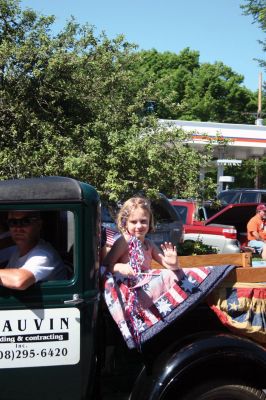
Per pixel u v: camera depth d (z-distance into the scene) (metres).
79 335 3.19
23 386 3.16
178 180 7.86
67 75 7.75
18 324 3.13
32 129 7.62
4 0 7.79
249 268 3.52
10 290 3.13
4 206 3.12
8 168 7.33
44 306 3.15
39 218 3.32
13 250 3.43
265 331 3.46
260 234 9.55
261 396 3.34
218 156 22.67
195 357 3.21
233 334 3.43
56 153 7.30
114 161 7.30
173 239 9.22
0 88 7.61
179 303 3.36
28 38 7.75
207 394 3.31
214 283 3.39
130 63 8.44
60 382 3.19
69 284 3.19
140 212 3.50
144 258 3.51
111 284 3.38
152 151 7.31
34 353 3.15
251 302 3.46
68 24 8.02
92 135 7.77
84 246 3.21
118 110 8.21
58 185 3.20
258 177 34.97
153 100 8.52
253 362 3.27
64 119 7.72
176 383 3.18
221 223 12.03
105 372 3.57
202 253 9.54
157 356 3.49
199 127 20.48
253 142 21.34
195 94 38.44
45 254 3.24
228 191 15.48
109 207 7.48
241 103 39.16
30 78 7.60
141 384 3.34
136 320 3.34
